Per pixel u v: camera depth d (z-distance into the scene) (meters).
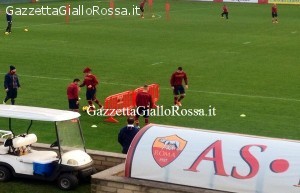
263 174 17.22
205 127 29.39
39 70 42.81
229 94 36.66
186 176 17.91
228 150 17.83
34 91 36.22
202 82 40.06
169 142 18.39
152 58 49.06
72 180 20.30
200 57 50.19
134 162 18.44
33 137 21.73
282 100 35.31
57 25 69.81
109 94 36.12
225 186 17.52
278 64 47.75
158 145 18.42
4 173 20.92
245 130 28.95
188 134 18.55
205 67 45.72
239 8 96.69
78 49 52.81
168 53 51.84
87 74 31.52
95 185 18.62
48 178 20.64
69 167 20.41
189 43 58.16
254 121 30.56
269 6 100.56
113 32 65.06
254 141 18.00
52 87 37.41
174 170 18.02
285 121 30.64
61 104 33.25
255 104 34.22
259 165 17.36
